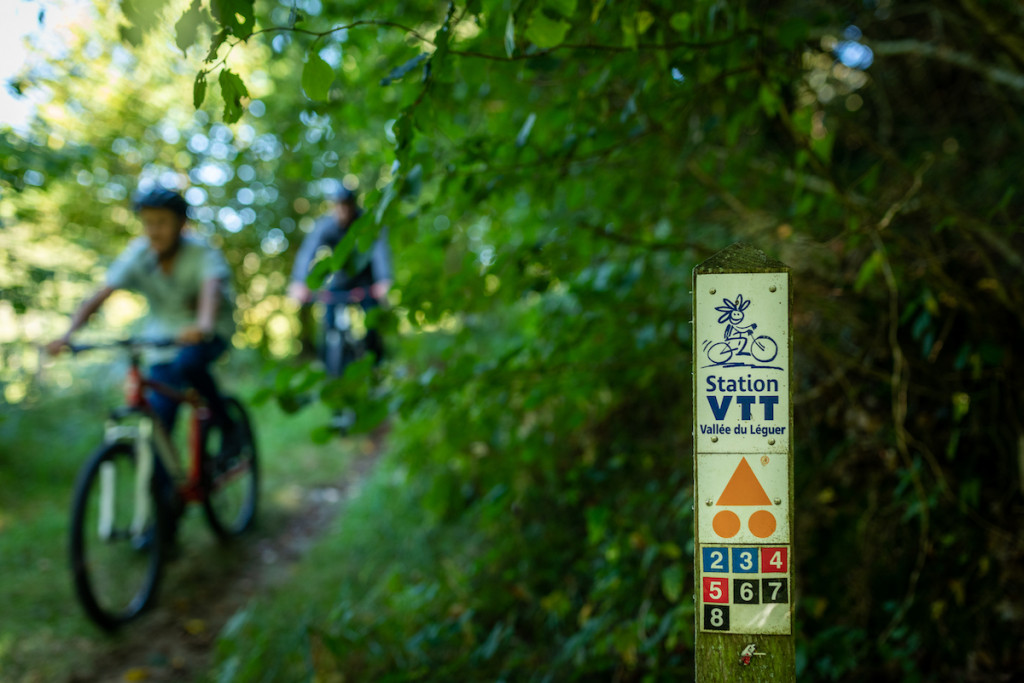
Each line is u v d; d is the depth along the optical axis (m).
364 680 2.47
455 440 2.54
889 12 3.17
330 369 5.37
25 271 3.12
